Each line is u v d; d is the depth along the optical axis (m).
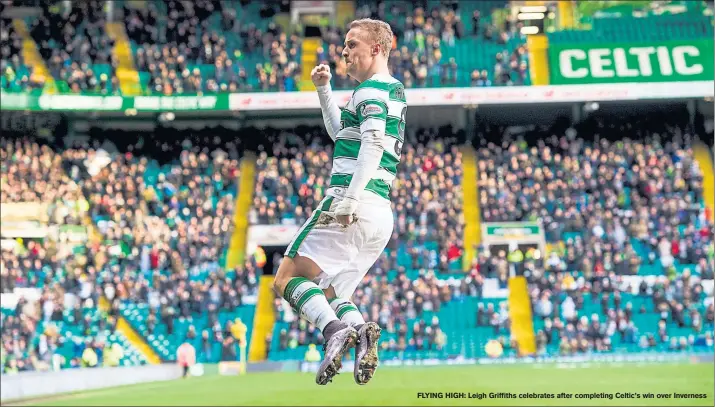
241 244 44.94
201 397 25.67
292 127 52.44
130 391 28.58
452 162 48.41
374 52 5.86
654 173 45.12
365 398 24.31
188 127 52.09
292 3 52.62
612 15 50.91
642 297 39.56
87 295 38.72
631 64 47.59
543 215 44.22
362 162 5.41
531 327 38.91
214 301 39.91
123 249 42.12
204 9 51.75
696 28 49.12
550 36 50.25
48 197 43.41
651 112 51.03
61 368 34.75
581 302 39.22
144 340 38.31
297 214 45.09
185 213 44.94
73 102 46.22
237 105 47.16
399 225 43.50
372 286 39.31
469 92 47.25
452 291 40.38
